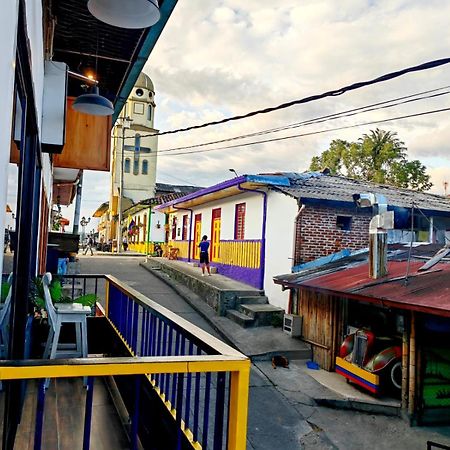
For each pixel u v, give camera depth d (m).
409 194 14.47
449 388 6.94
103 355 5.43
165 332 2.99
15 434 2.90
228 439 1.82
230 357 1.78
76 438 3.15
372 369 7.38
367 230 11.50
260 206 12.48
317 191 11.45
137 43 5.96
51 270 9.73
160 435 2.74
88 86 6.35
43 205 6.60
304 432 6.20
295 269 10.62
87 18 5.45
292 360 8.93
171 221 22.73
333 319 8.62
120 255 24.83
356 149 27.69
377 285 7.51
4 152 1.47
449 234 11.87
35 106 3.06
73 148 6.82
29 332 4.20
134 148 36.19
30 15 2.34
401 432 6.48
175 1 4.71
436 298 6.18
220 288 11.51
